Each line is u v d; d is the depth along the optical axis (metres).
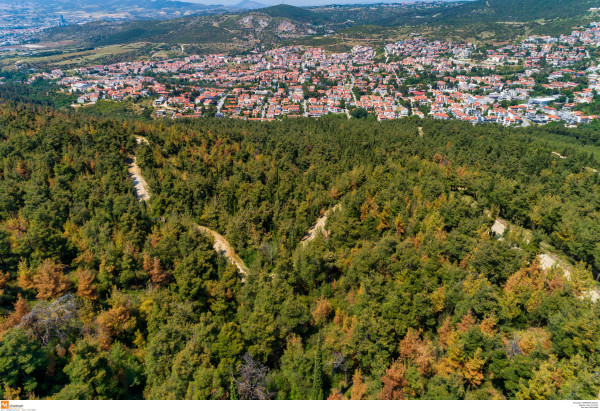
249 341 54.59
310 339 58.53
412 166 125.75
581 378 41.81
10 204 89.50
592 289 73.00
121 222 86.94
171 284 71.06
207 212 99.94
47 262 64.25
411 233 84.44
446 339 53.09
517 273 64.44
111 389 45.56
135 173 128.00
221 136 150.12
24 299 55.88
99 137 130.38
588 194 110.00
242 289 66.44
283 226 93.88
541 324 59.34
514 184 108.69
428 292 62.56
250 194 107.19
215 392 44.12
